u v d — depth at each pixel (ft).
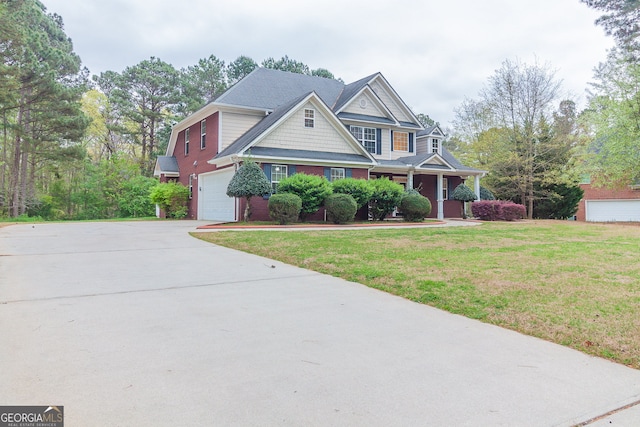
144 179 99.04
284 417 7.13
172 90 123.44
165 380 8.46
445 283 17.28
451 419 7.17
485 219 65.98
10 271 19.48
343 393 8.05
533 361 9.83
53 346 10.17
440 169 69.21
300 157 52.95
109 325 11.89
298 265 22.15
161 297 15.21
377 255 24.48
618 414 7.47
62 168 112.78
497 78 82.48
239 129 59.93
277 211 46.70
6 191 95.91
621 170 69.51
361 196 52.70
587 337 11.25
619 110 67.41
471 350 10.49
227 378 8.63
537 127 79.05
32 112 91.20
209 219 62.95
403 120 74.84
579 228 47.80
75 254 25.08
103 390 7.97
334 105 67.97
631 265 21.39
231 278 18.80
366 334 11.61
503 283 17.21
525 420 7.20
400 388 8.31
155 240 32.83
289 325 12.28
